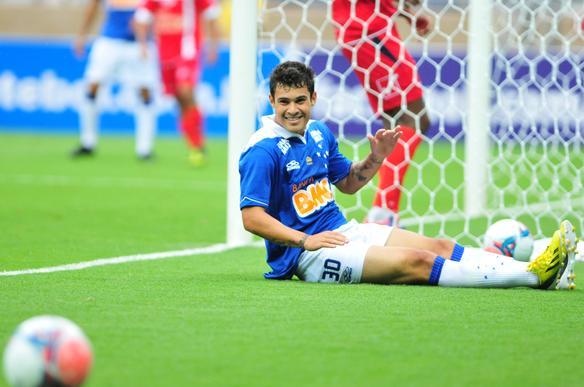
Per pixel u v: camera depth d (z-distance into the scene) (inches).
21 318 553.0
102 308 584.7
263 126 698.8
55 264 791.7
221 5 2506.2
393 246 699.4
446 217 1155.9
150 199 1338.6
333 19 947.3
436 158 1902.1
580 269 806.5
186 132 1806.1
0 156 1936.5
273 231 668.1
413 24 946.1
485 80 1138.0
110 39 1839.3
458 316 569.0
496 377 438.9
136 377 432.8
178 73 1770.4
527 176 1421.0
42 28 2802.7
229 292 645.9
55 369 373.1
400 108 932.0
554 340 511.5
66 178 1582.2
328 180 719.7
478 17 1119.0
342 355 474.0
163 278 717.3
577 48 1641.2
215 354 473.4
